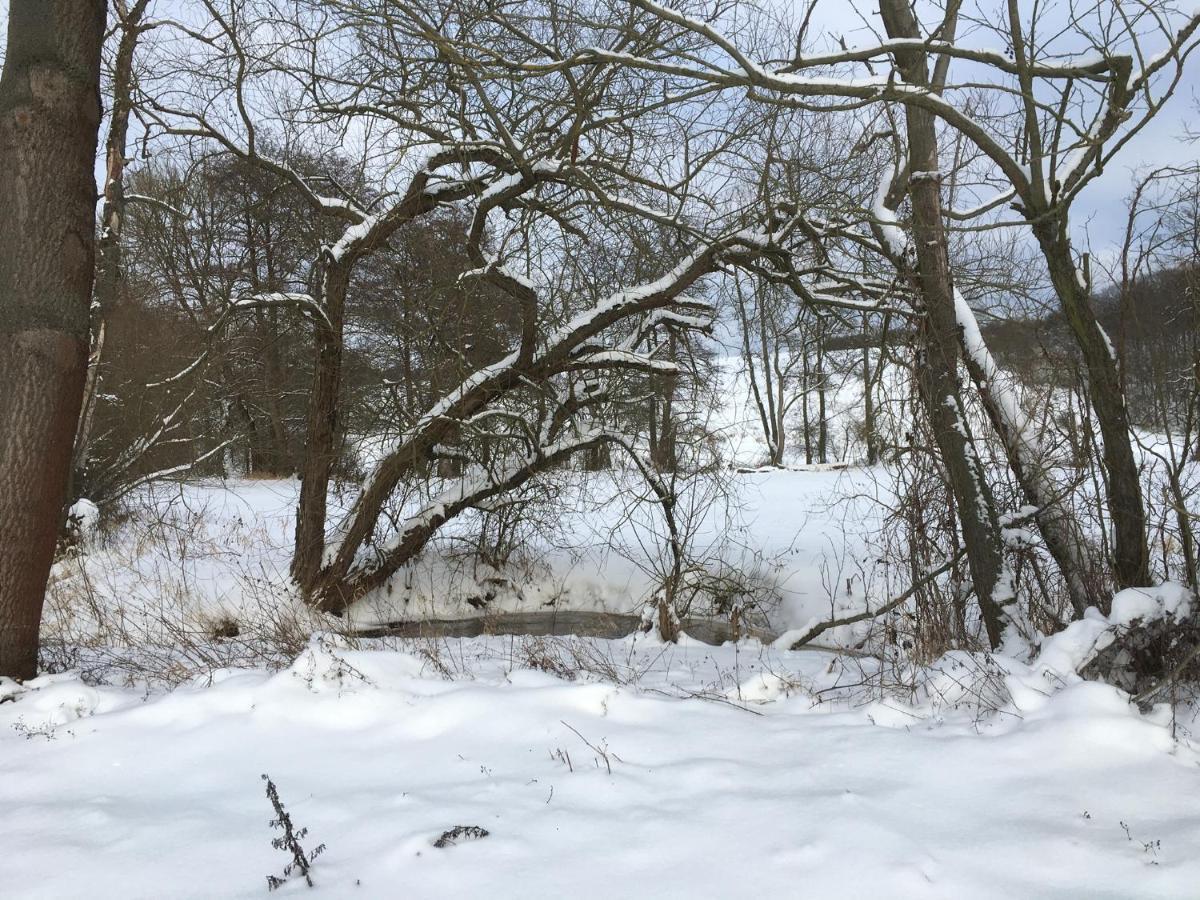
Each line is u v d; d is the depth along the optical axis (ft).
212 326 38.58
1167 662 14.88
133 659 21.47
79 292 17.80
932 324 21.08
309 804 10.99
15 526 16.97
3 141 17.22
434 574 45.68
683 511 38.32
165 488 51.39
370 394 42.80
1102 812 10.34
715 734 13.41
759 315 44.09
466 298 35.78
